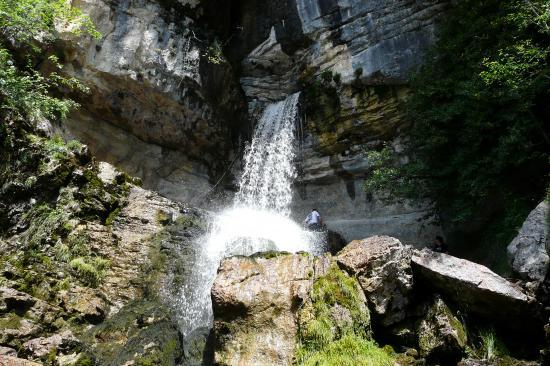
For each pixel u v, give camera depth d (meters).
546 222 5.50
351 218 13.66
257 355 4.93
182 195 13.14
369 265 5.66
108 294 6.95
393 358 5.09
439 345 5.05
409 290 5.51
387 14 13.20
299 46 14.96
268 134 15.24
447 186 9.34
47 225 7.48
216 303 5.30
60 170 8.12
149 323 6.25
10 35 9.22
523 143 7.55
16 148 7.97
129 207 8.87
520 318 5.16
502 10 9.11
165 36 12.21
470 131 8.64
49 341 5.40
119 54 11.05
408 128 12.67
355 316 5.27
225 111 14.15
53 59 9.04
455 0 12.20
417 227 12.34
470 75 9.41
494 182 8.14
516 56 7.85
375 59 13.05
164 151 12.88
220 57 13.70
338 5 14.08
